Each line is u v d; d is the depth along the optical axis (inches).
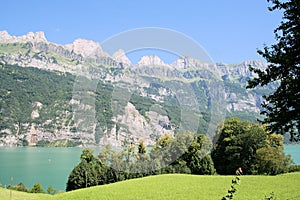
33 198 1171.9
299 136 440.8
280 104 428.1
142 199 924.6
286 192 944.3
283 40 450.6
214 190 1019.9
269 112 455.2
